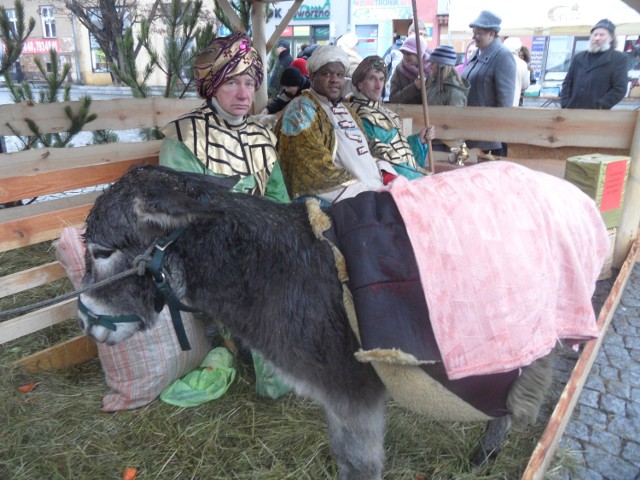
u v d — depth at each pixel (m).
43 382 3.15
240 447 2.71
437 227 1.74
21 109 4.23
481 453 2.54
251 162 2.84
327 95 3.36
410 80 5.93
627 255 4.74
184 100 4.98
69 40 20.12
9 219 3.86
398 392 1.82
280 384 3.01
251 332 1.95
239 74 2.68
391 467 2.54
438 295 1.68
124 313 1.99
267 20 5.56
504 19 11.18
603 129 4.61
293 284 1.85
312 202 2.01
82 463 2.59
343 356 1.88
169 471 2.56
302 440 2.73
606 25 6.20
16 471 2.51
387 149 3.82
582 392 3.17
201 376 3.12
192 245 1.89
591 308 1.89
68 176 3.32
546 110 4.76
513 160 5.17
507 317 1.71
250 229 1.88
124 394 2.93
